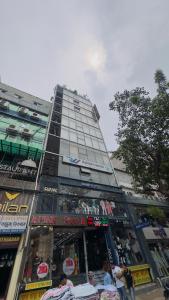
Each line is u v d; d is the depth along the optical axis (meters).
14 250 9.18
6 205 9.73
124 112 14.41
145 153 13.62
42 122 18.52
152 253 13.30
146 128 13.23
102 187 15.45
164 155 12.37
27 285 7.65
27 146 13.38
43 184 12.16
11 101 19.02
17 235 9.02
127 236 12.90
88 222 11.61
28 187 11.34
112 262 10.71
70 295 4.90
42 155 14.38
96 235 12.73
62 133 18.83
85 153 18.47
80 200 12.95
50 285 8.19
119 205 14.90
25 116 17.69
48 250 9.20
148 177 13.37
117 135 14.86
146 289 10.02
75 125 21.75
